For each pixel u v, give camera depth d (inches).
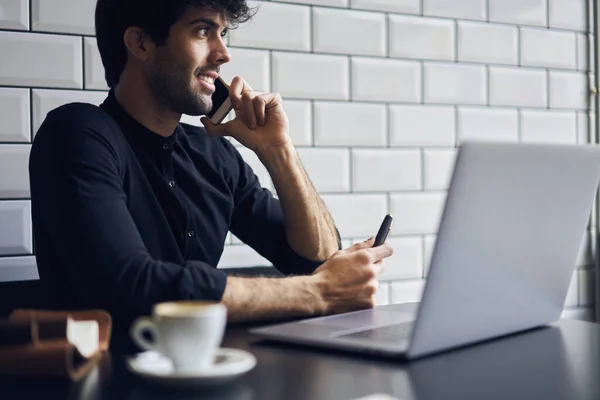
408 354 39.1
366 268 55.0
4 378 36.1
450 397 33.4
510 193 39.6
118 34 66.3
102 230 53.0
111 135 60.9
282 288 52.1
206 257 71.3
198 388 34.5
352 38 95.7
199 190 71.1
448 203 36.3
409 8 99.3
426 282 37.4
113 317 50.1
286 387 34.8
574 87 112.1
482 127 105.3
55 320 37.3
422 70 100.6
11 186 79.2
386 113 98.3
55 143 57.7
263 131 71.0
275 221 75.3
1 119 78.5
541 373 37.6
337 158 95.3
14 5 78.4
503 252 41.2
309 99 93.3
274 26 90.8
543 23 109.3
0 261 79.0
